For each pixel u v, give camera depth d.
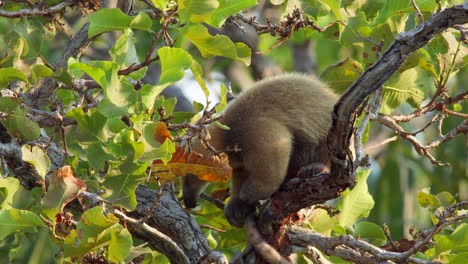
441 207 10.38
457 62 10.29
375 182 15.13
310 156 9.80
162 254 8.85
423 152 10.12
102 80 7.23
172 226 9.36
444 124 14.75
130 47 8.27
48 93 9.49
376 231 9.95
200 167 7.97
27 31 8.82
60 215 7.33
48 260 10.16
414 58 9.59
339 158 7.23
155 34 7.72
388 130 15.51
